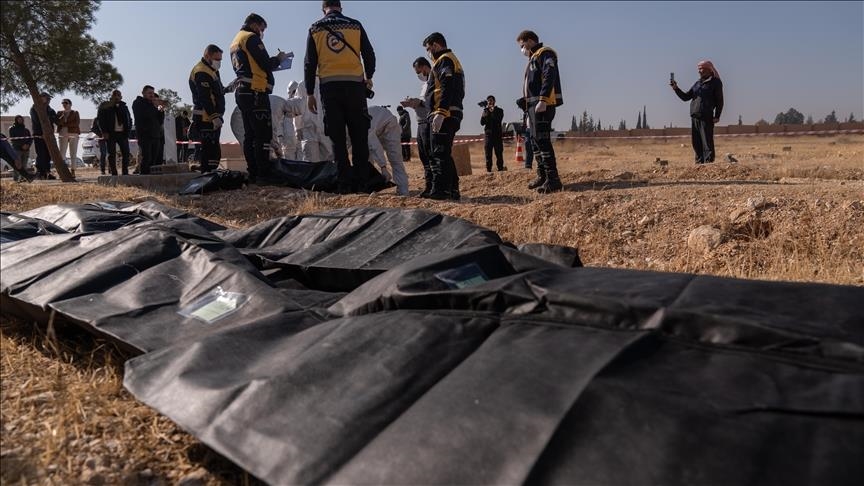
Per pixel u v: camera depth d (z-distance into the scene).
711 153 11.24
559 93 8.84
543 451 1.72
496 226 6.91
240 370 2.44
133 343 2.87
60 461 2.38
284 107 10.83
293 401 2.14
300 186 9.21
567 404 1.83
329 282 3.94
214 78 9.82
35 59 10.25
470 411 1.91
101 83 10.72
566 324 2.29
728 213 6.22
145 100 11.20
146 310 3.16
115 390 2.90
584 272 2.75
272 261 4.17
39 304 3.31
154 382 2.44
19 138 14.79
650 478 1.61
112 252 3.69
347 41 8.16
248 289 3.18
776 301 2.26
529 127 9.02
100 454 2.44
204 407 2.21
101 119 12.52
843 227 5.50
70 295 3.34
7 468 2.31
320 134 10.84
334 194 8.74
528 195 9.06
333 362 2.29
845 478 1.54
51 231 4.79
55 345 3.22
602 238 6.28
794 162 16.45
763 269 5.17
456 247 3.85
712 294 2.33
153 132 11.40
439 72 8.10
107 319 3.05
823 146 36.31
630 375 1.94
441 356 2.28
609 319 2.26
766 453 1.62
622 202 6.90
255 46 9.08
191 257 3.62
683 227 6.19
